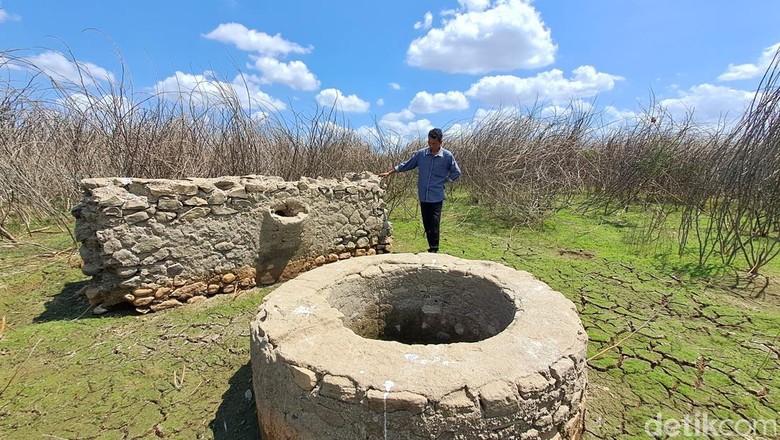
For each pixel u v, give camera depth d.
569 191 8.41
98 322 3.53
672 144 7.89
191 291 3.94
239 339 3.35
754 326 3.61
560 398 1.99
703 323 3.68
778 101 4.35
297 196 4.55
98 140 6.23
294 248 4.59
